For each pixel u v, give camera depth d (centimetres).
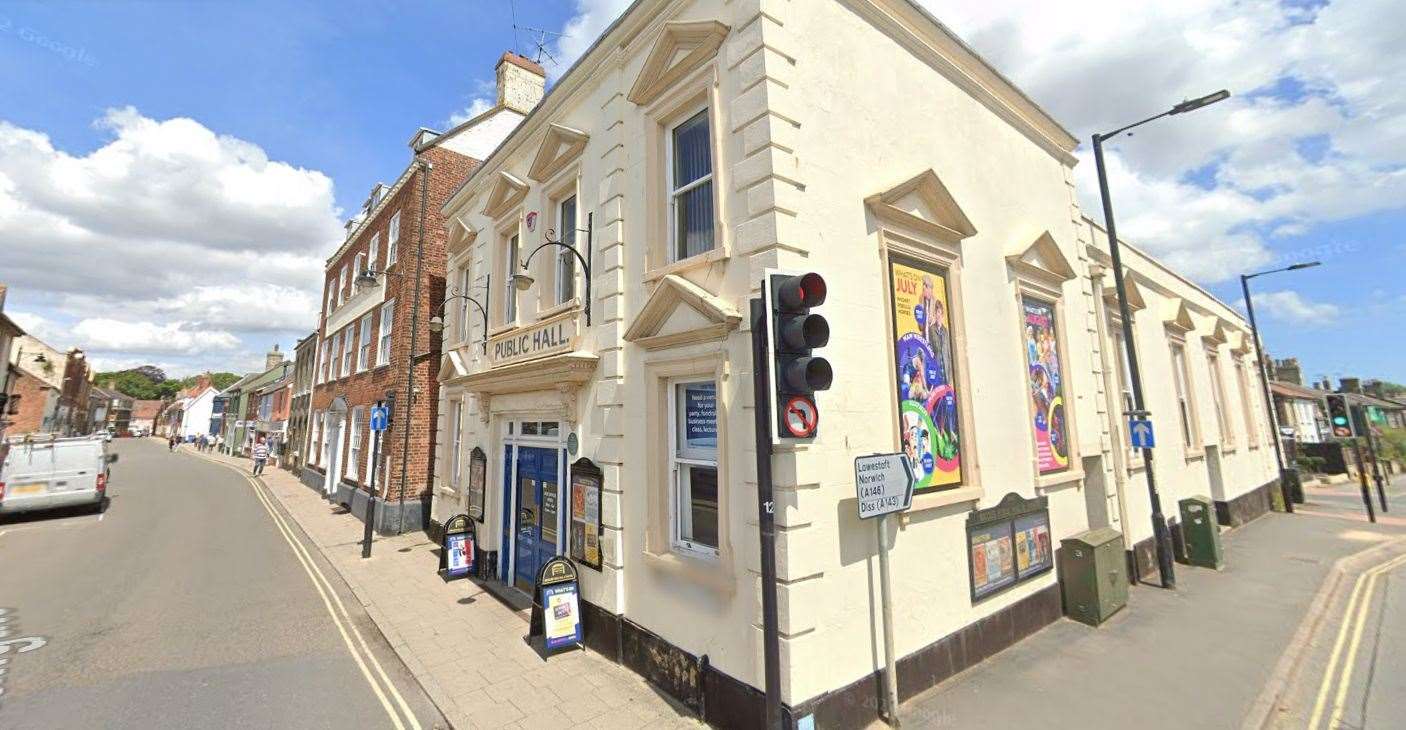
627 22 669
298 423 2798
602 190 696
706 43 551
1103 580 711
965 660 566
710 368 519
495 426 944
